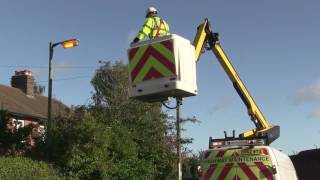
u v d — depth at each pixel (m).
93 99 28.67
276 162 11.97
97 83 29.17
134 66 8.82
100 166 21.42
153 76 8.64
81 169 21.19
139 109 27.05
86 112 24.83
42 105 38.91
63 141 21.75
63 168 21.16
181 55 8.61
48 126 21.44
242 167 12.11
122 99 27.88
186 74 8.65
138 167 23.94
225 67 15.23
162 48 8.62
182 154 28.27
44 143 22.42
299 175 14.05
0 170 18.28
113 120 26.56
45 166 20.14
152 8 9.79
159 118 27.25
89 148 21.47
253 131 16.08
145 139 26.23
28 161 20.03
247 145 12.44
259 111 16.34
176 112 26.45
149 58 8.70
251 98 16.09
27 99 38.16
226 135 13.16
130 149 23.55
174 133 27.70
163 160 26.94
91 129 21.83
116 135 23.33
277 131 16.62
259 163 11.99
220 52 14.76
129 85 8.87
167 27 9.91
